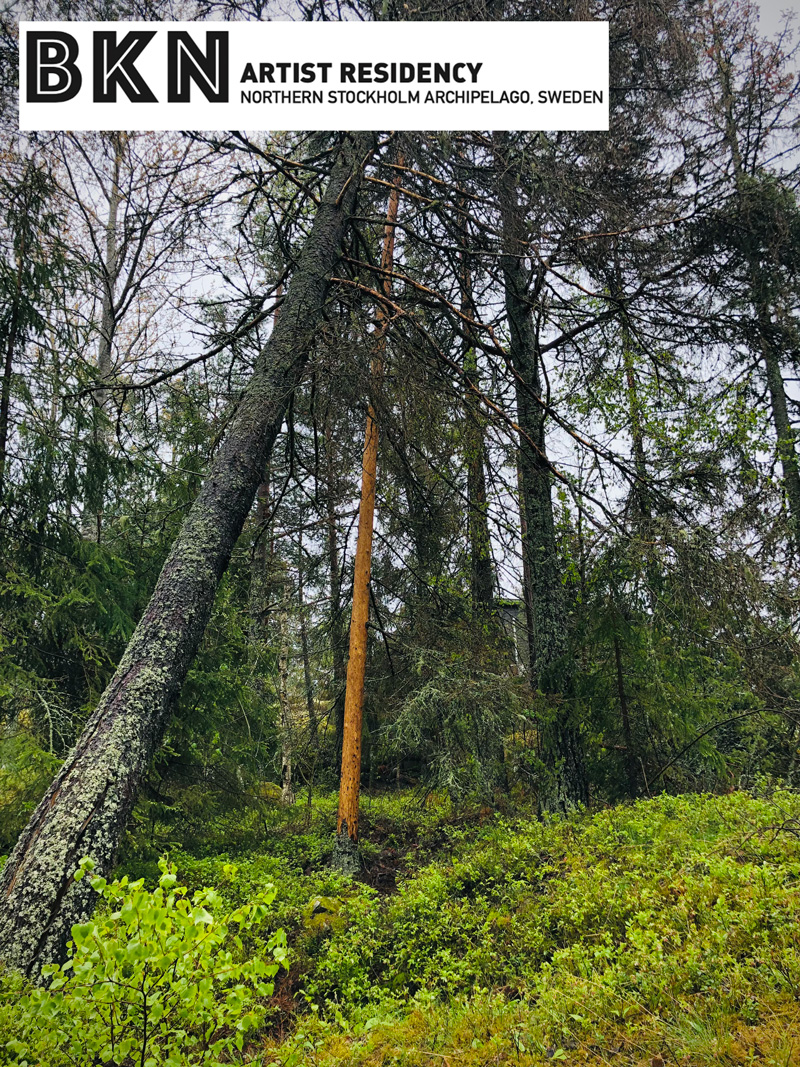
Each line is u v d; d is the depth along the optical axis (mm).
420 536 9336
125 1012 2375
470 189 7410
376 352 5434
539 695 8852
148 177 7383
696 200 7715
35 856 3588
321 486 7289
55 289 7785
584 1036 3182
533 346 9102
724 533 6570
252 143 6305
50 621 7285
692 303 7738
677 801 7422
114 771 3932
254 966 2344
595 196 6398
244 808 9953
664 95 7707
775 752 10039
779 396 10977
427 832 9688
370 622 10422
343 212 6539
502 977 4520
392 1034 3764
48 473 7477
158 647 4473
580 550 7777
